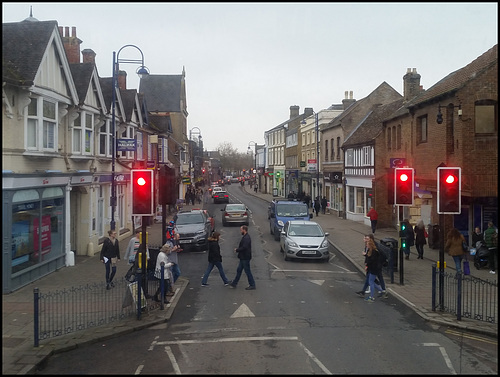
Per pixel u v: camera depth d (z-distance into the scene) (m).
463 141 17.30
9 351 8.69
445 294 13.38
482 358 8.43
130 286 10.99
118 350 8.98
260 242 25.12
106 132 22.31
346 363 8.09
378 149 30.36
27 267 14.47
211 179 139.88
